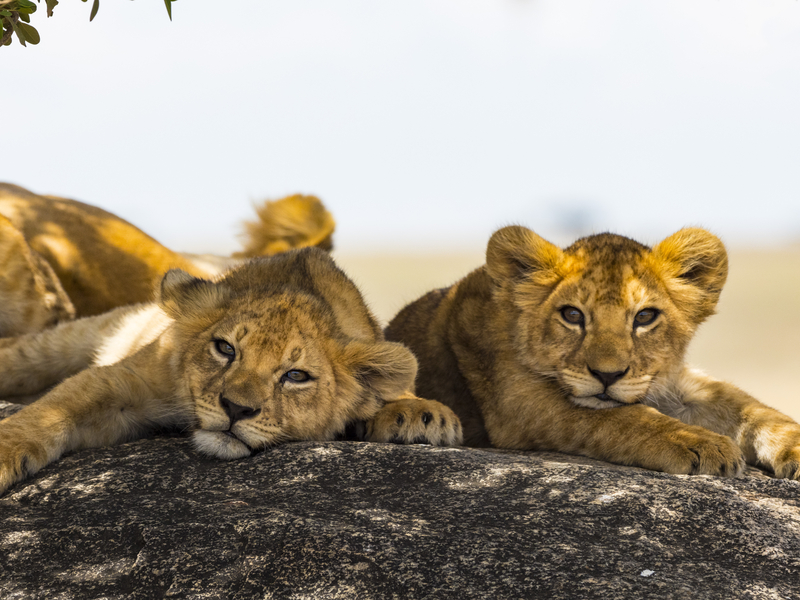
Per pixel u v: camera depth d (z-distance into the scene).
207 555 5.70
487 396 10.14
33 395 11.83
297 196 16.45
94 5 8.04
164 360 8.73
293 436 8.23
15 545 6.00
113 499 6.78
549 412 9.39
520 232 9.95
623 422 8.80
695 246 9.65
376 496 6.77
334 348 8.64
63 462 7.77
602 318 9.11
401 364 8.86
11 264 12.62
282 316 8.34
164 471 7.42
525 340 9.67
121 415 8.63
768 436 8.94
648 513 6.27
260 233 16.31
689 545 5.89
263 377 7.92
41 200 14.99
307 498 6.75
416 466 7.29
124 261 14.83
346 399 8.75
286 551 5.69
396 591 5.26
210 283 8.83
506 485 6.86
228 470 7.45
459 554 5.63
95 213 15.28
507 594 5.20
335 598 5.24
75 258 14.36
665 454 8.27
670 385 9.86
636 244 10.15
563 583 5.30
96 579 5.60
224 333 8.15
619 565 5.53
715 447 8.08
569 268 9.62
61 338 11.52
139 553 5.78
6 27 7.77
